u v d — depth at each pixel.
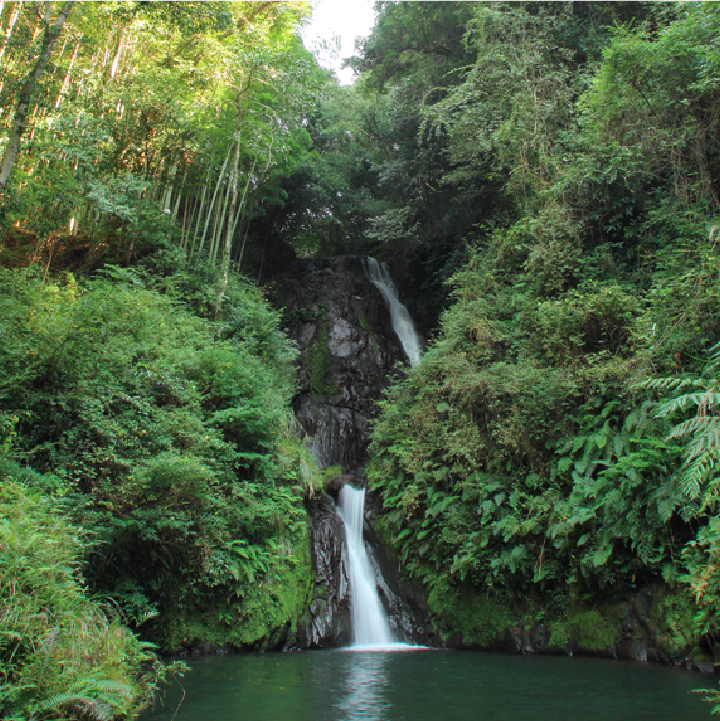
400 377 19.73
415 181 19.55
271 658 9.35
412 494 11.65
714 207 11.45
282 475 11.68
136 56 16.11
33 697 4.18
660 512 8.43
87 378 9.17
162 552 9.59
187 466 8.96
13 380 8.40
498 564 10.23
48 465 8.22
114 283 13.59
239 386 12.09
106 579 9.04
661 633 8.98
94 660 4.97
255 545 10.55
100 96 14.33
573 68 16.69
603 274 12.95
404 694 6.71
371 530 12.80
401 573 11.99
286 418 13.15
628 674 7.97
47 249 14.33
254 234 22.36
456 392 12.16
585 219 13.47
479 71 16.61
